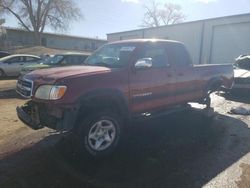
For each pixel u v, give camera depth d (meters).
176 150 5.27
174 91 6.43
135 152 5.15
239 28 23.11
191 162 4.76
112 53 5.98
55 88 4.57
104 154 4.95
